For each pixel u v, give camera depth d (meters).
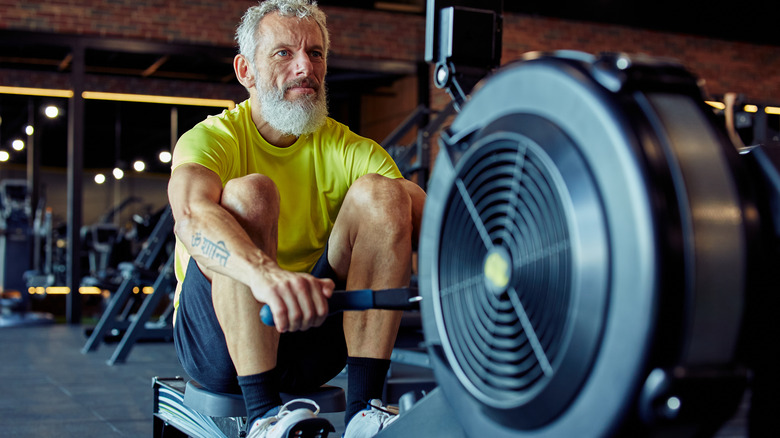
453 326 0.91
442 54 1.05
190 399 1.45
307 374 1.47
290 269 1.54
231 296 1.24
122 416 2.72
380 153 1.57
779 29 8.73
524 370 0.79
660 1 8.30
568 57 0.77
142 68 9.85
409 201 1.35
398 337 3.04
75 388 3.45
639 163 0.66
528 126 0.78
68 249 7.43
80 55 7.46
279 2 1.45
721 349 0.67
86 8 7.49
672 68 0.74
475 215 0.87
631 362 0.65
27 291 8.51
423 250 0.98
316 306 0.96
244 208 1.23
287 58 1.43
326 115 1.52
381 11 8.25
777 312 0.72
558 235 0.74
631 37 8.62
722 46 8.97
